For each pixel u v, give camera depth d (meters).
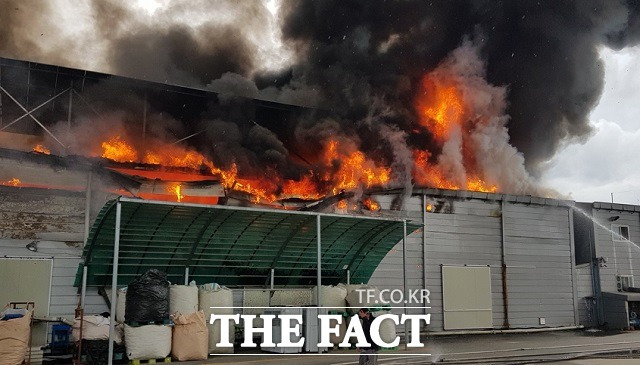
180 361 13.76
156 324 13.82
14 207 15.56
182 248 16.11
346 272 19.38
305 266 18.52
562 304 25.62
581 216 28.08
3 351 12.39
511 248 24.56
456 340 20.45
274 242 17.17
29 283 15.34
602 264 27.19
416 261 22.09
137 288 13.84
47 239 15.78
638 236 28.86
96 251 15.02
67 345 13.88
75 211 16.30
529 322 24.45
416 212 22.42
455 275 22.86
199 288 15.61
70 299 15.72
